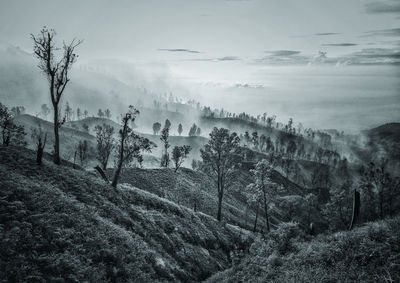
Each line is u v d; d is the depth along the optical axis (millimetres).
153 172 71562
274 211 84562
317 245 15359
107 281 15422
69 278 14086
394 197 52094
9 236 15094
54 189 24234
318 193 143250
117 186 36156
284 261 15555
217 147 51125
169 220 33781
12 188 20203
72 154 132875
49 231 16922
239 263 19391
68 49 32281
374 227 14562
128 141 39500
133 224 26922
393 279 10055
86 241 17844
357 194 19234
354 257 12375
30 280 12945
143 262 19641
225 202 76938
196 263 28672
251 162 145375
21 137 59750
